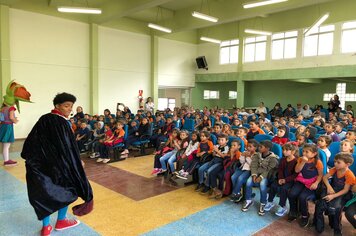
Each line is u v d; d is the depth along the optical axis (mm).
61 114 2691
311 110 10766
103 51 10969
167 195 3992
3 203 3623
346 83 11656
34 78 9328
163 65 12969
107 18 9695
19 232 2869
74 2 9625
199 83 14727
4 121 5410
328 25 10352
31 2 9086
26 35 9070
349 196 2809
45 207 2564
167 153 4832
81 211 2787
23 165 5539
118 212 3400
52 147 2596
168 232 2914
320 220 2867
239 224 3107
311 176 3035
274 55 11891
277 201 3771
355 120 7395
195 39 14398
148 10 10547
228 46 13336
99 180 4676
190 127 7805
